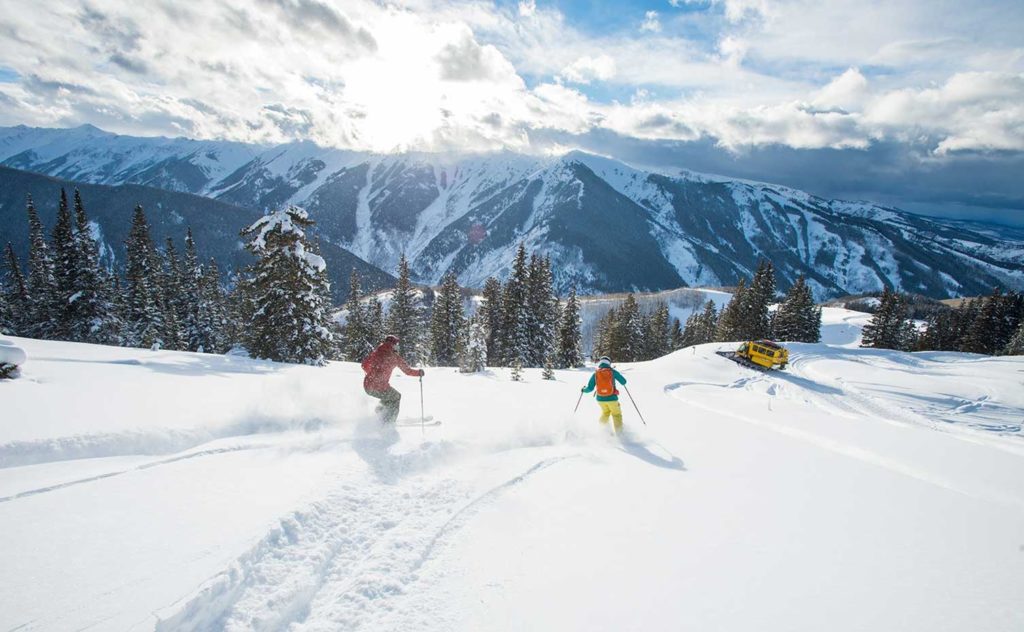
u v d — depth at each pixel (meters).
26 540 4.04
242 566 3.96
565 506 5.94
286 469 6.19
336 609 3.81
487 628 3.60
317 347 25.55
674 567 4.53
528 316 47.38
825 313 116.62
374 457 6.89
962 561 4.82
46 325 37.81
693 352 39.81
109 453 6.43
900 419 22.27
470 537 5.04
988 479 8.48
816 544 5.14
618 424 9.86
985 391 30.66
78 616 3.17
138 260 44.66
